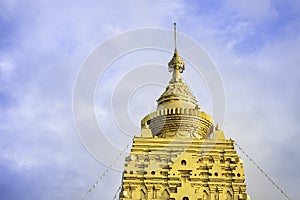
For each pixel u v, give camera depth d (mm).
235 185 66938
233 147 69938
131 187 66812
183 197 66000
